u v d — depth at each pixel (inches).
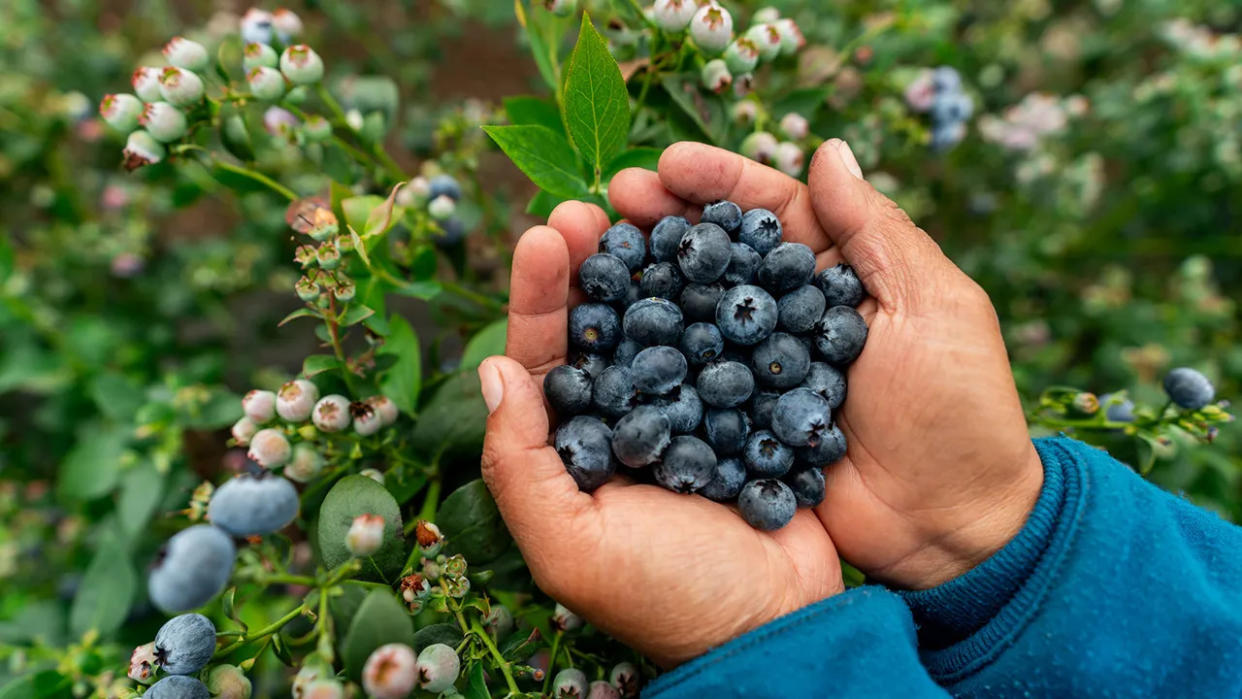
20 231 21.8
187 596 6.5
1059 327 20.1
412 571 8.4
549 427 9.8
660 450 8.8
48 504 17.2
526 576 10.3
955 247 21.5
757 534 9.2
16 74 19.6
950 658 9.2
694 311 9.7
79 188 21.3
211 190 14.8
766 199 10.5
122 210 20.6
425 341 20.5
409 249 11.6
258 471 9.0
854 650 8.0
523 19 11.2
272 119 11.4
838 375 9.6
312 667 7.0
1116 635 8.2
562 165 10.3
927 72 13.9
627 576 8.3
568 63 9.1
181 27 25.1
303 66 10.4
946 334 9.1
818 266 10.8
